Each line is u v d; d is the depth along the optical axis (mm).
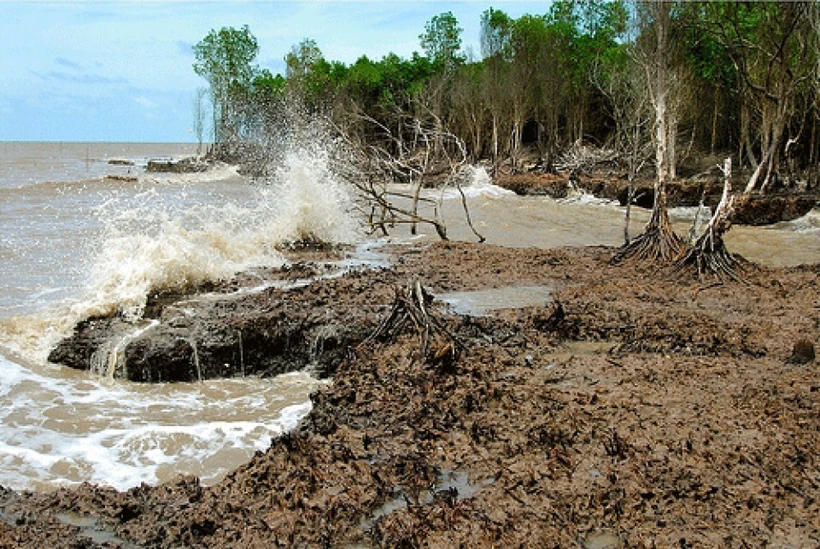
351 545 4961
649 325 10031
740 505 5320
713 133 43125
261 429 7766
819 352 8992
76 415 8086
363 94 58688
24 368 9336
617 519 5180
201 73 65125
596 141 54594
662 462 5910
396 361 8375
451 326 9750
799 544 4855
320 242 18047
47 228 21484
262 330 9797
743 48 33219
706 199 30734
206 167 63250
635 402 7215
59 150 146000
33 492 5738
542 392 7453
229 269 13695
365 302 11242
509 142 55875
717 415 6859
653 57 21766
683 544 4836
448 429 6641
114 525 5160
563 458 5953
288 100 52188
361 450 6184
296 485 5512
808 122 38781
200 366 9438
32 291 13414
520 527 5047
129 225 21578
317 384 9312
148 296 11531
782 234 23750
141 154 121938
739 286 12609
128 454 7152
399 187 39406
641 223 26016
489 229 23453
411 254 16656
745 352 9062
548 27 53594
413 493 5566
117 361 9273
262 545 4906
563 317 10117
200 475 6762
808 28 31438
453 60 64375
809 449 6164
